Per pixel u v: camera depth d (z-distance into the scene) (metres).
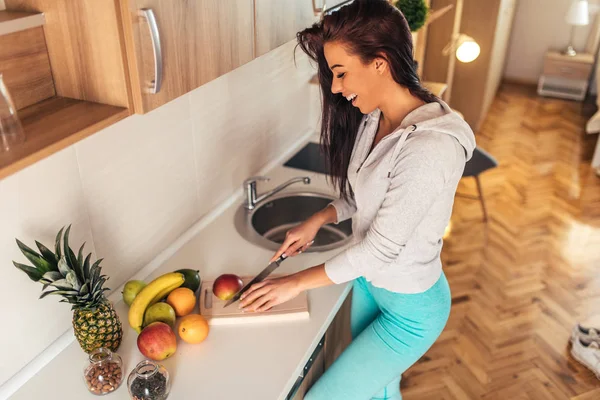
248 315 1.46
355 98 1.34
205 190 1.89
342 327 1.96
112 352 1.28
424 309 1.49
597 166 4.31
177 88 1.07
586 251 3.39
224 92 1.86
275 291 1.42
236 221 1.93
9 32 0.90
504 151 4.72
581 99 5.97
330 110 1.54
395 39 1.22
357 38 1.20
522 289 3.05
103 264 1.48
